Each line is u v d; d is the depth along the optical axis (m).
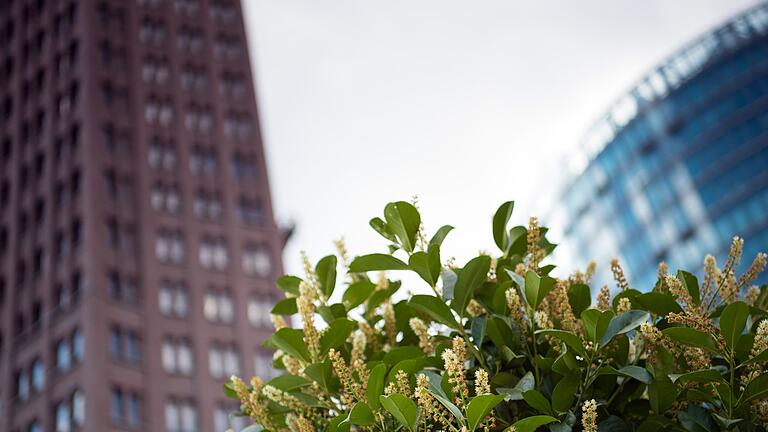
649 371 4.32
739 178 97.25
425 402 3.81
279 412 4.63
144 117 90.75
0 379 76.94
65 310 76.69
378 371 4.04
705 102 102.31
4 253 85.19
